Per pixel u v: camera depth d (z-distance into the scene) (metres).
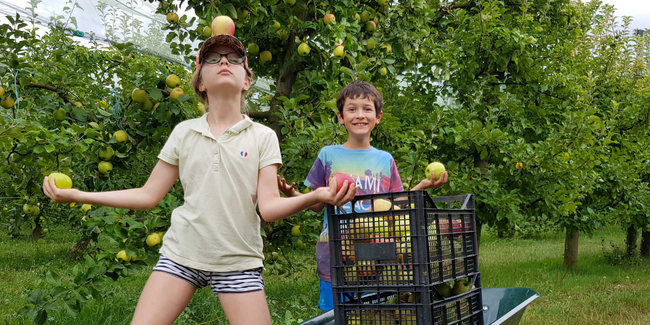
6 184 5.40
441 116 5.33
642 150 10.23
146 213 4.32
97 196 2.11
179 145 2.16
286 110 4.73
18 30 4.96
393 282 2.06
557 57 8.45
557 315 5.96
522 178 6.80
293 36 5.33
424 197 2.00
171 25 5.30
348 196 1.91
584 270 10.09
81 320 4.59
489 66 7.55
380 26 5.63
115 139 4.14
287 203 2.02
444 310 2.13
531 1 8.14
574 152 6.88
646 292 7.55
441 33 7.90
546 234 20.64
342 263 2.16
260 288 2.09
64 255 10.42
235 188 2.07
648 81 10.55
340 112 3.16
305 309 5.60
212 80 2.12
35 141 3.49
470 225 2.41
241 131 2.14
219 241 2.02
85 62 7.39
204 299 5.55
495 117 6.61
